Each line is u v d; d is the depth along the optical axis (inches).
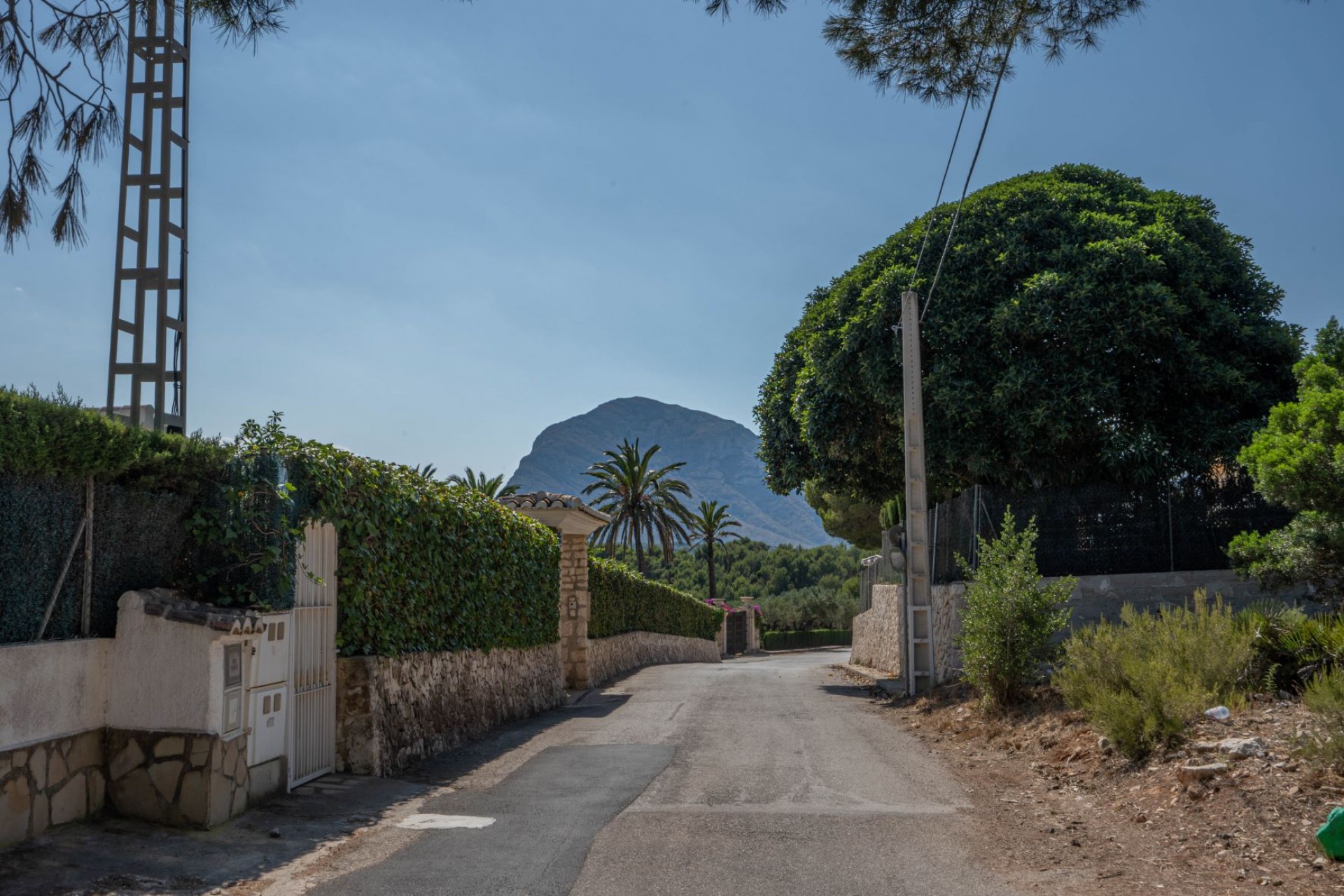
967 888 226.1
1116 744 343.3
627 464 2073.1
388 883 227.5
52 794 240.4
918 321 676.7
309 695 335.6
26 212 259.0
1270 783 267.3
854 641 1347.2
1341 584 414.9
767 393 962.7
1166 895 215.6
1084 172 804.6
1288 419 424.5
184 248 382.0
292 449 323.9
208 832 259.4
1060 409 640.4
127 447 255.9
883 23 344.8
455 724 455.2
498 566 552.7
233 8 279.0
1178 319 665.0
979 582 501.4
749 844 265.9
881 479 904.3
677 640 1619.1
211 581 296.2
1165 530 623.5
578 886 226.8
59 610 246.7
